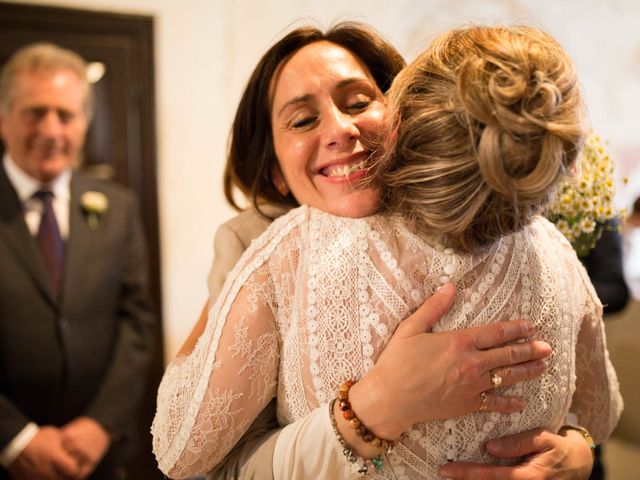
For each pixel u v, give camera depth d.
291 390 0.98
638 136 4.33
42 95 2.45
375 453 0.92
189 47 3.30
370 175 0.98
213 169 3.43
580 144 0.82
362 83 1.12
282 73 1.16
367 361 0.92
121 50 3.16
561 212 1.27
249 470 1.01
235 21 3.36
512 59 0.81
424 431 0.92
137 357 2.57
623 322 3.54
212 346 0.98
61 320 2.39
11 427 2.24
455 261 0.91
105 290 2.53
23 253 2.39
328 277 0.93
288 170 1.13
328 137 1.06
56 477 2.25
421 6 3.64
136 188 3.27
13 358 2.33
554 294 0.98
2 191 2.45
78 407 2.43
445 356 0.88
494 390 0.92
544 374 0.96
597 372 1.17
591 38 4.11
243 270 1.00
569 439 1.03
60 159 2.53
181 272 3.44
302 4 3.45
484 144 0.78
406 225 0.93
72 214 2.56
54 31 3.03
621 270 2.40
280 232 1.01
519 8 3.88
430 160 0.86
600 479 2.07
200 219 3.44
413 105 0.89
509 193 0.80
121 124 3.20
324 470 0.93
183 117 3.34
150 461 3.36
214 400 0.97
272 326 0.98
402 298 0.92
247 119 1.32
